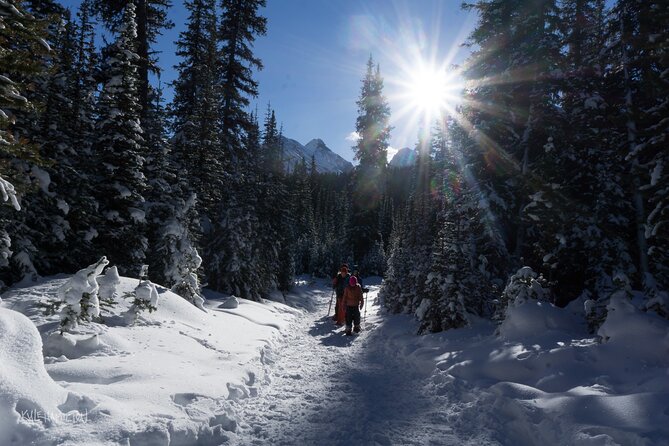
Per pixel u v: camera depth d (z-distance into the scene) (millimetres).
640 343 5910
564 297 11500
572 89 11938
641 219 9523
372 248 51875
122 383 5176
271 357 9070
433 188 18375
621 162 10656
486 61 15039
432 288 11250
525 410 4996
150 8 20469
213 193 19953
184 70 23328
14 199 6059
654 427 3895
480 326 10547
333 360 9398
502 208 13211
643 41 8883
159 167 16531
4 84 6445
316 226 72438
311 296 31656
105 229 13859
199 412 4781
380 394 6766
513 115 13508
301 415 5543
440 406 6129
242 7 24922
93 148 14836
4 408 3453
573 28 12789
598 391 5078
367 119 49062
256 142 26531
